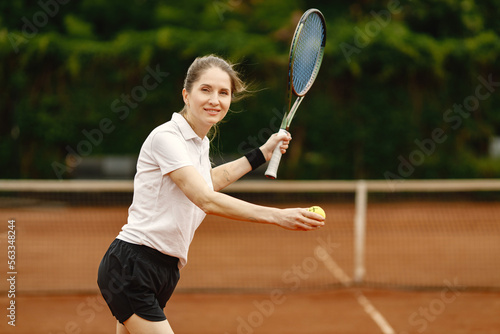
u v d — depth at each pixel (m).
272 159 6.82
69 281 17.12
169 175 5.77
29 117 37.94
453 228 27.19
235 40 37.97
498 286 16.56
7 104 38.06
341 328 12.65
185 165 5.69
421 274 18.09
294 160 38.72
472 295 15.65
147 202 5.93
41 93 38.09
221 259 20.27
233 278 17.52
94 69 38.09
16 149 37.97
